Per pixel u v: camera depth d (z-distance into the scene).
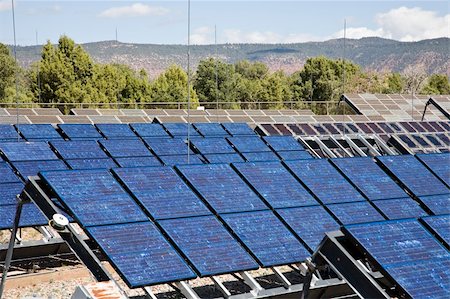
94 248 20.22
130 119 41.88
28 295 20.88
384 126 39.44
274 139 31.77
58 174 16.86
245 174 20.75
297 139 32.44
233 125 35.97
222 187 19.70
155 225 17.19
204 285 21.61
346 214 20.14
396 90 114.19
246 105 96.12
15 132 31.25
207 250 16.78
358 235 12.89
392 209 20.98
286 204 19.86
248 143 31.00
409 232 13.73
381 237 13.20
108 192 17.31
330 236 12.62
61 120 39.69
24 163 25.47
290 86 108.50
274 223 18.75
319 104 96.25
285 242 18.05
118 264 15.32
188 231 17.19
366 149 33.50
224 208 18.75
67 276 22.78
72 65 81.31
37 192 15.94
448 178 24.31
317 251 12.76
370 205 21.08
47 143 27.67
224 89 95.69
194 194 18.94
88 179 17.39
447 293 12.27
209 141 30.58
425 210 21.42
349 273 12.23
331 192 21.30
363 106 48.75
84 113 42.09
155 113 44.22
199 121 42.81
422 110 49.97
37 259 24.22
